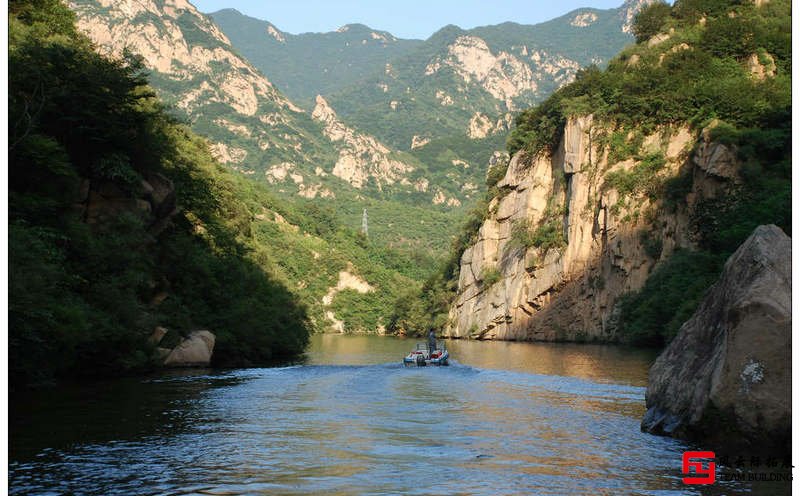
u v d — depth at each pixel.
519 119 149.12
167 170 64.75
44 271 34.81
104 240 45.53
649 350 84.62
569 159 124.88
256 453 19.05
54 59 48.00
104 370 42.03
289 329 79.06
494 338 138.38
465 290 150.38
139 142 53.62
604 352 80.25
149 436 21.38
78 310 36.69
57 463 17.64
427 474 16.88
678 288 88.69
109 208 49.12
